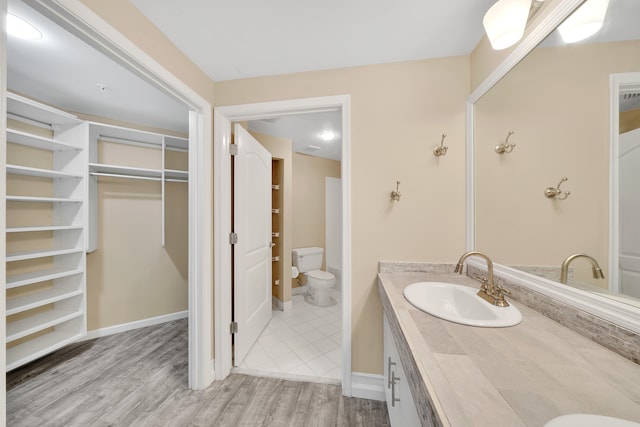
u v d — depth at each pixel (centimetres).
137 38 107
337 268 371
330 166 395
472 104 137
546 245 90
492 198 121
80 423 130
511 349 65
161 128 251
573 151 80
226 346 171
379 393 147
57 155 202
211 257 165
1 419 62
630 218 63
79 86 173
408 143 147
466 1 105
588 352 63
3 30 62
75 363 184
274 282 308
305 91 157
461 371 55
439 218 144
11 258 159
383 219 149
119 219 234
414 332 74
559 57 85
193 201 157
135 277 242
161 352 200
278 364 186
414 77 146
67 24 84
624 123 65
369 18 115
